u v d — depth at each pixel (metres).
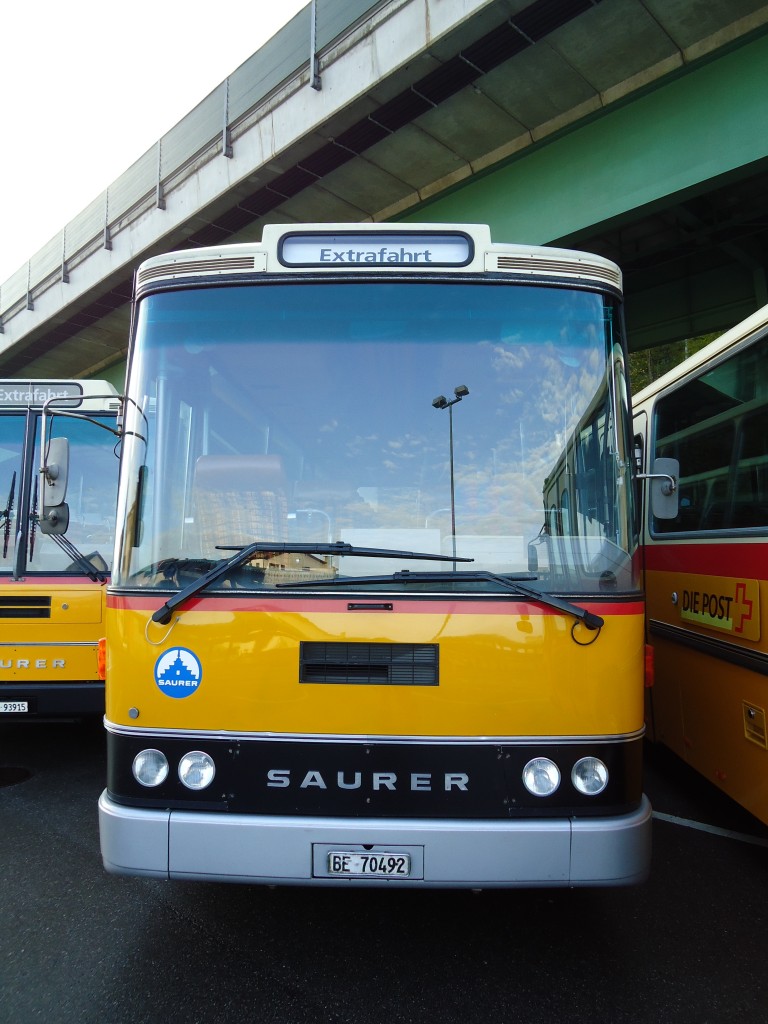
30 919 3.55
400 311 3.31
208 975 3.08
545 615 2.94
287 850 2.83
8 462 6.10
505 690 2.91
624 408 3.25
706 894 3.86
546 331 3.30
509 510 3.12
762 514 4.07
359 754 2.90
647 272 16.59
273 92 11.84
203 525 3.15
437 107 10.71
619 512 3.13
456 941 3.37
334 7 10.73
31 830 4.69
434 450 3.20
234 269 3.38
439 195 12.86
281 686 2.94
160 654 3.00
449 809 2.87
